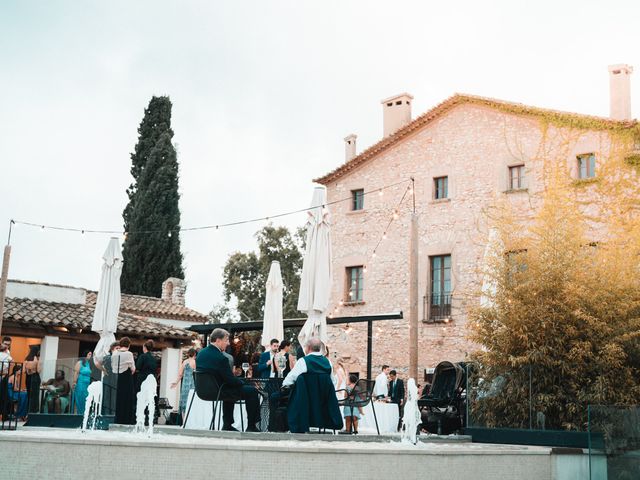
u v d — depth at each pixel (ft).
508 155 76.28
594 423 30.09
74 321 72.18
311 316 37.63
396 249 83.61
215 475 23.88
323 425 29.73
